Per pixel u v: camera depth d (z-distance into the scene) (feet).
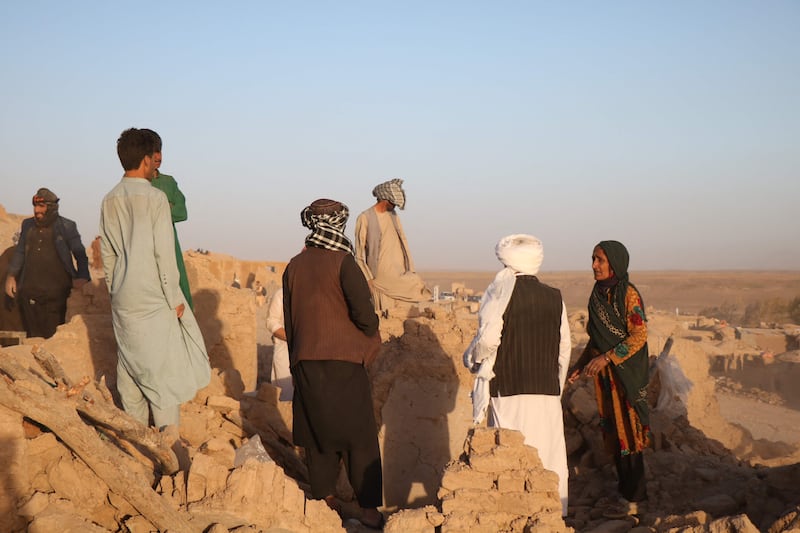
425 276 499.10
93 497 13.12
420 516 14.55
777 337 86.53
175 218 20.47
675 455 22.26
